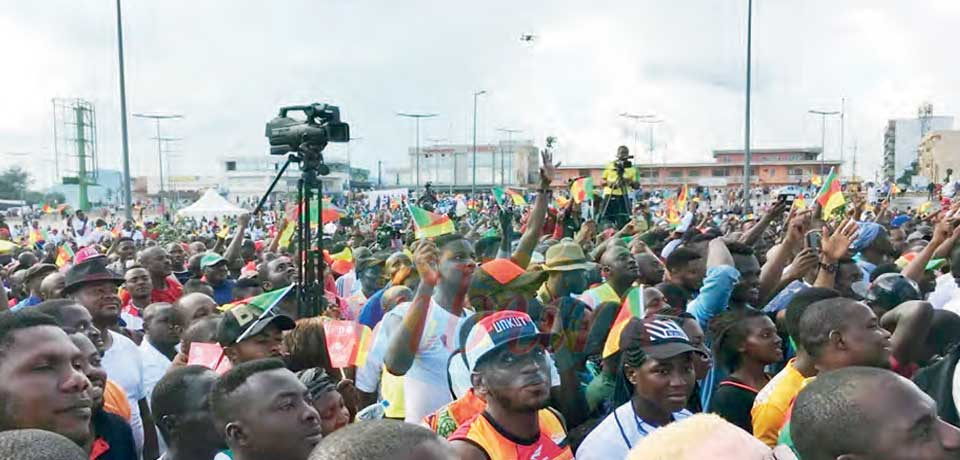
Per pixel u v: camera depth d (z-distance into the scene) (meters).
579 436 4.42
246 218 11.95
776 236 12.05
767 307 6.34
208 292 8.35
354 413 4.78
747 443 1.96
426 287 4.84
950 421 3.99
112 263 9.96
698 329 4.73
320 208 6.46
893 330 4.90
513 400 3.65
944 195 21.16
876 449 2.40
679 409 3.97
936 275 8.65
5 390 3.00
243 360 4.73
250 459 3.33
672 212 18.41
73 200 80.88
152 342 6.16
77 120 69.69
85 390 3.17
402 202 41.09
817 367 4.18
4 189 98.31
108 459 4.32
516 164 76.50
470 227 15.59
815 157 86.25
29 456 2.03
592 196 13.73
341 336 5.12
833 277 6.34
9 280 10.41
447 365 4.80
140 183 102.25
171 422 4.01
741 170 84.56
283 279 8.97
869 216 14.04
